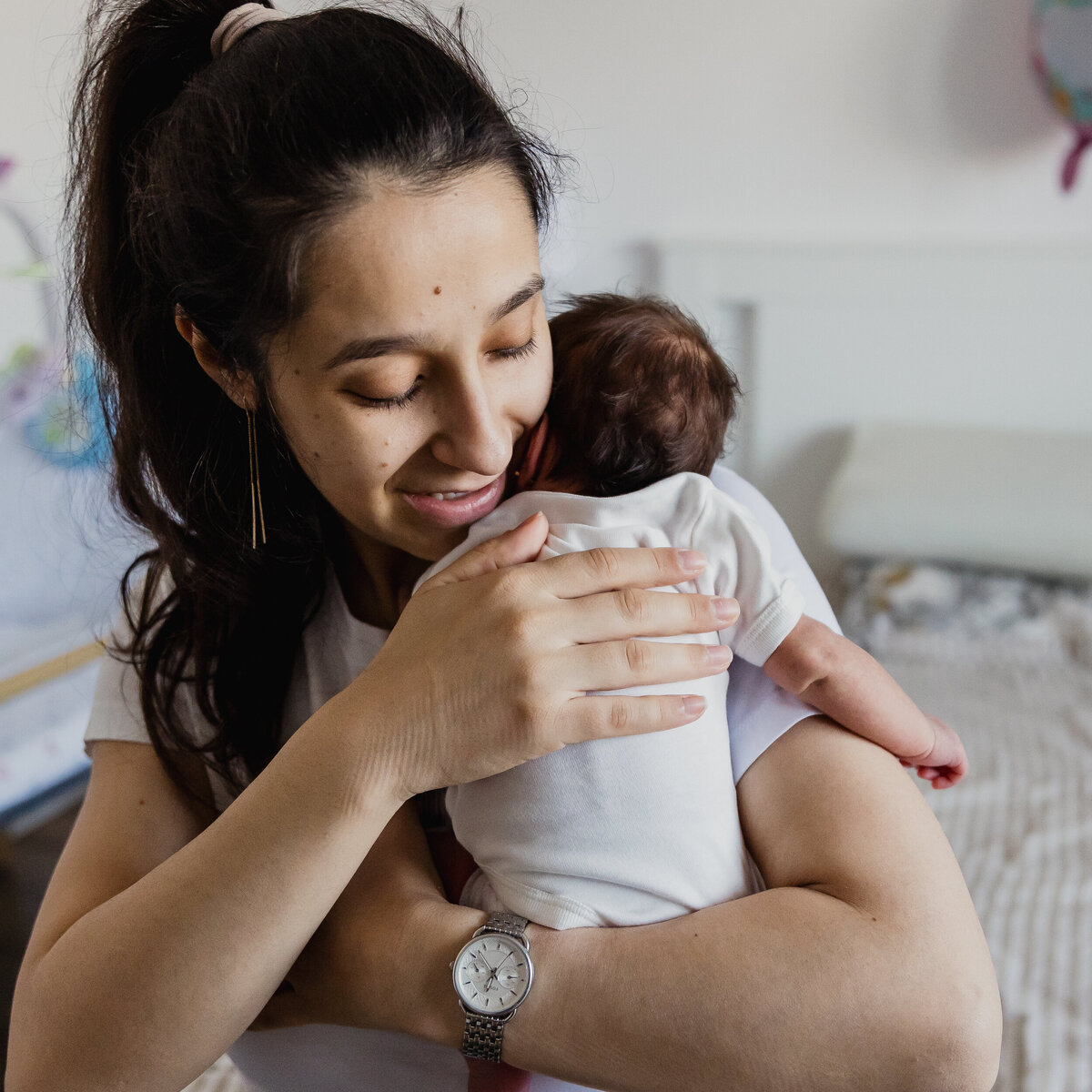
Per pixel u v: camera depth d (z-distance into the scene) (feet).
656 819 2.43
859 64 8.32
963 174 8.36
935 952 2.17
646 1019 2.19
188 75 2.65
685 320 3.19
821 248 8.66
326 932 2.53
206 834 2.38
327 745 2.30
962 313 8.54
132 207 2.64
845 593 8.61
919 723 2.57
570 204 8.16
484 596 2.37
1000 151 8.21
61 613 8.27
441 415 2.32
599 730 2.30
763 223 8.95
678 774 2.44
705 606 2.41
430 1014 2.35
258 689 3.03
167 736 3.02
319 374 2.23
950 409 8.84
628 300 3.26
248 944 2.27
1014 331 8.46
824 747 2.48
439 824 2.96
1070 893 5.36
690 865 2.43
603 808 2.45
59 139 9.00
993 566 7.97
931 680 7.46
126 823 2.94
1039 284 8.27
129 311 2.81
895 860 2.28
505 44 8.89
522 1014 2.27
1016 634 7.72
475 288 2.14
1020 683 7.34
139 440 2.98
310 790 2.28
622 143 9.00
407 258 2.06
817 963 2.15
